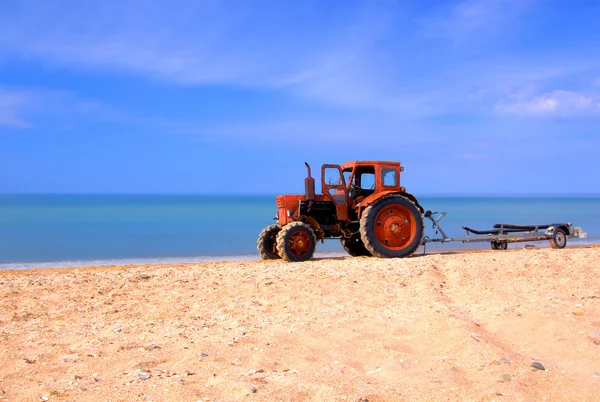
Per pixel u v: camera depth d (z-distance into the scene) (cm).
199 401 346
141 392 361
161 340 482
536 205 8838
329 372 401
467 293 656
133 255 1650
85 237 2339
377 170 1142
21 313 581
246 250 1802
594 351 431
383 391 364
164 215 4847
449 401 349
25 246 1939
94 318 565
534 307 562
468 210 5956
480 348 438
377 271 787
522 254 907
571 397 353
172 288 707
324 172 1124
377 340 479
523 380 380
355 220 1150
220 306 611
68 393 360
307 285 707
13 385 375
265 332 504
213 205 9419
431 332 491
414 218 1105
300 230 1067
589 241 1969
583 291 643
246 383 372
